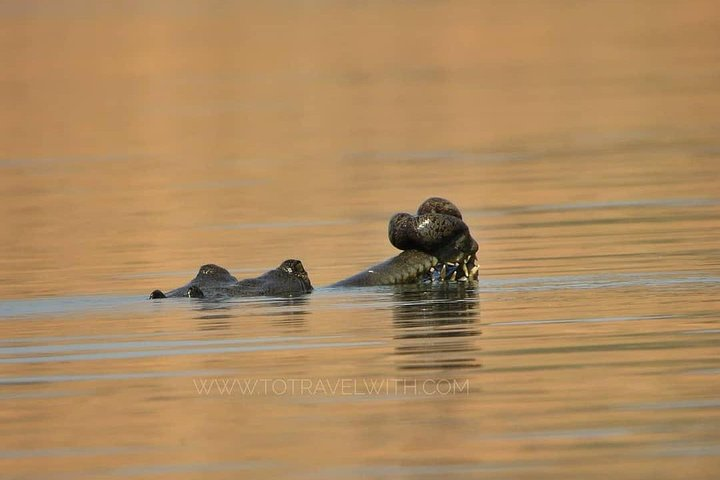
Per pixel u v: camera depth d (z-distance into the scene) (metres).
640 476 24.75
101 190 88.31
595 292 44.06
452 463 26.00
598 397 30.12
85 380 34.06
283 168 96.44
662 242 55.91
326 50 198.62
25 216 77.00
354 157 100.88
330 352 36.03
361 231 65.12
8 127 133.12
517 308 41.50
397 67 175.75
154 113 139.88
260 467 26.30
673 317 38.78
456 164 93.56
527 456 26.22
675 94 132.00
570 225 63.38
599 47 184.62
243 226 69.06
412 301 43.62
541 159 93.88
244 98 151.00
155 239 65.50
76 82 174.25
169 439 28.41
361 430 28.41
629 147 97.94
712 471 24.86
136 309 44.44
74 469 26.66
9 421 30.34
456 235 47.69
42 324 42.41
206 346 37.56
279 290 46.44
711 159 88.56
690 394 30.00
